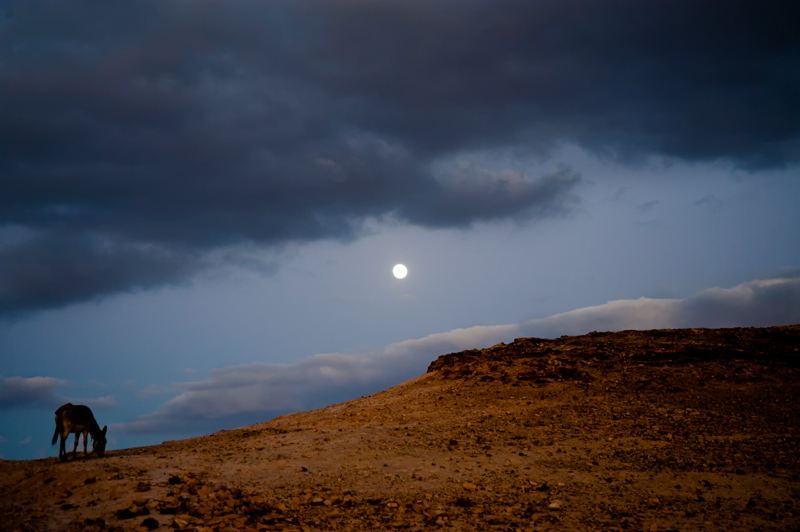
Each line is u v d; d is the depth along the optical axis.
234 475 13.98
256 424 28.47
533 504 11.94
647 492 12.79
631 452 16.69
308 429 21.59
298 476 14.12
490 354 33.31
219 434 23.50
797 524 10.18
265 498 11.98
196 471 14.03
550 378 27.86
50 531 9.08
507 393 26.47
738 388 23.88
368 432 19.67
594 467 15.30
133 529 9.20
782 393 22.77
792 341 29.09
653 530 9.83
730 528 10.07
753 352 27.88
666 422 20.17
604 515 11.16
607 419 21.14
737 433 18.33
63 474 13.02
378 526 10.45
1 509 10.21
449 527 10.48
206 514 10.14
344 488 13.14
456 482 13.98
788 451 15.94
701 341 30.73
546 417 21.92
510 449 17.62
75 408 16.77
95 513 10.06
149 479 12.59
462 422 21.84
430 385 31.47
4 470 15.00
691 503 11.81
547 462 16.02
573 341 33.84
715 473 14.23
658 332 34.34
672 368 27.22
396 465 15.62
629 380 26.20
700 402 22.61
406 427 20.91
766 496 12.14
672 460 15.63
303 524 10.30
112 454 17.70
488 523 10.73
